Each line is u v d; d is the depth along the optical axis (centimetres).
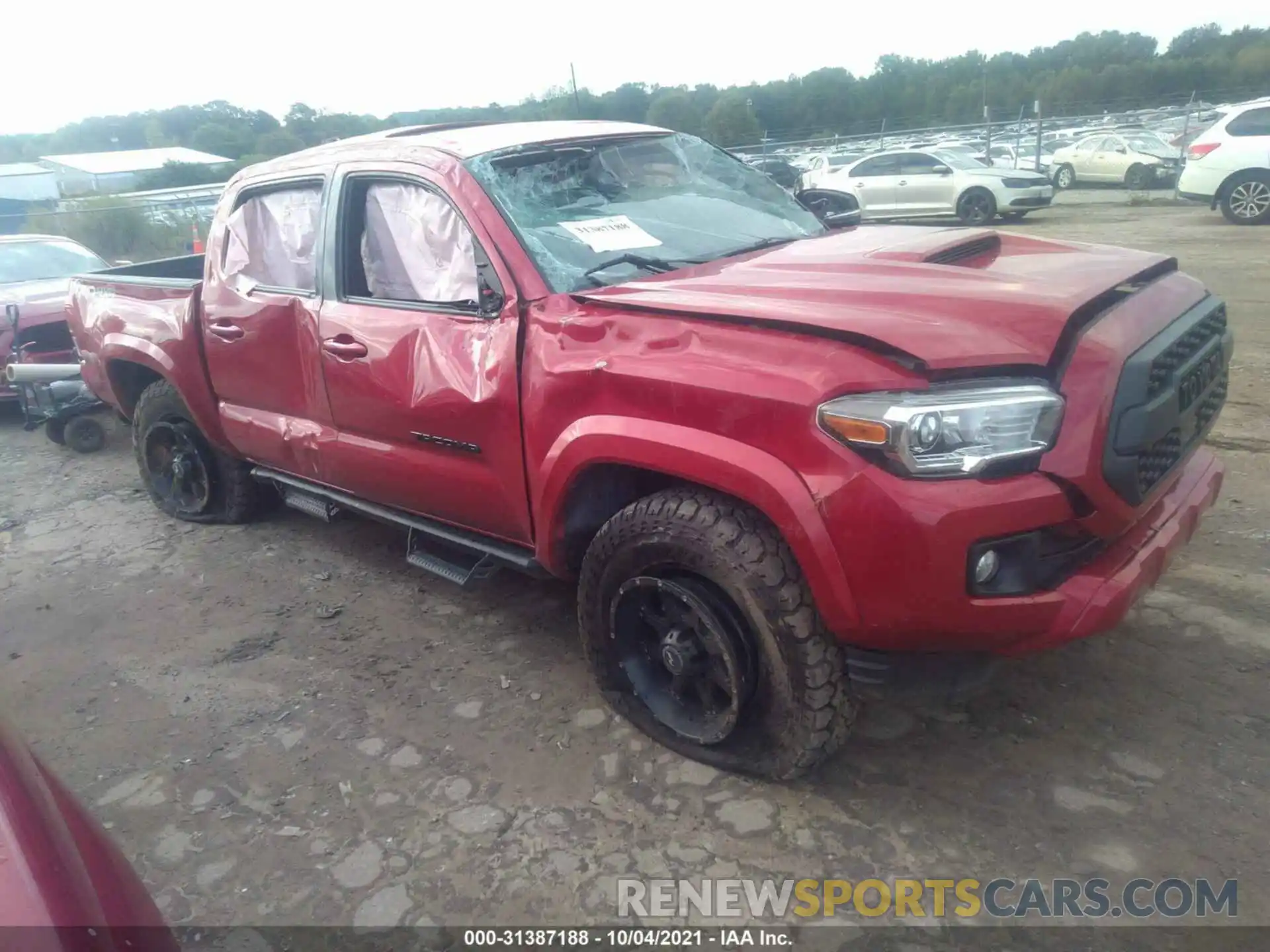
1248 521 429
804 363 247
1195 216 1491
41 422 721
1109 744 299
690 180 399
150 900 184
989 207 1677
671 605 294
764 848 271
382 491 388
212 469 520
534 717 339
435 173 345
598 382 284
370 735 338
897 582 240
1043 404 236
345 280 376
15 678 397
